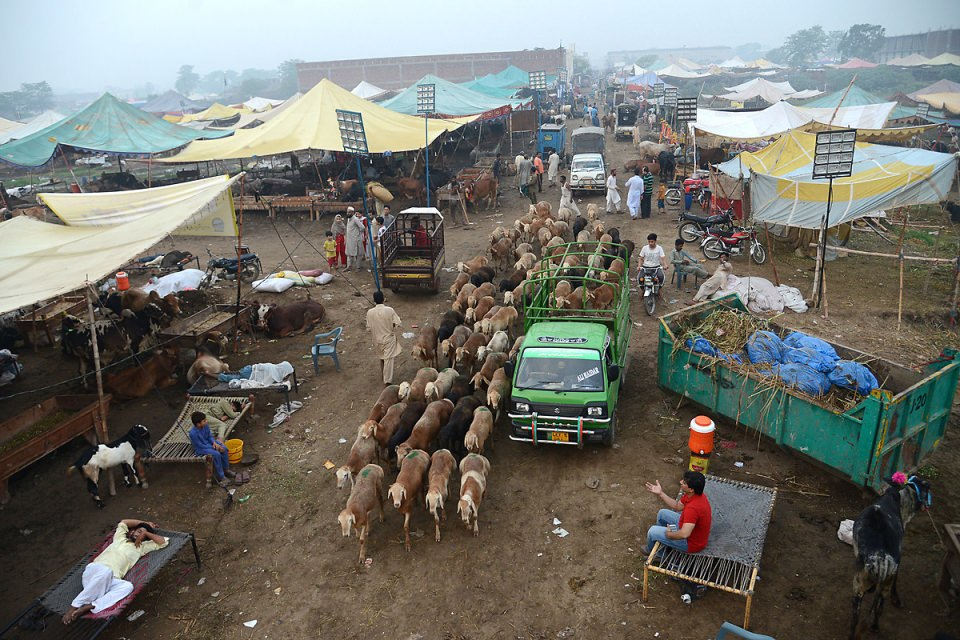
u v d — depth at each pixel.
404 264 17.75
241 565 8.34
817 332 14.04
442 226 19.09
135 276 20.41
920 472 9.28
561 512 8.98
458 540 8.58
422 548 8.47
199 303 17.09
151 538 7.83
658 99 53.72
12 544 8.86
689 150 34.19
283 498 9.62
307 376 13.49
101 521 9.29
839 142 14.23
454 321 14.05
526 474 9.90
